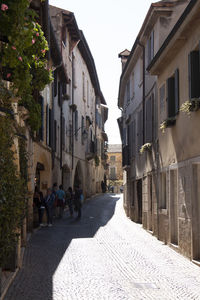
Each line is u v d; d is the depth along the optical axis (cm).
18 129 945
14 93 860
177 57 1362
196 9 1059
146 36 1966
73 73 3288
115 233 1800
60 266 1043
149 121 1877
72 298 747
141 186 2258
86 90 3988
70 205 2566
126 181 2950
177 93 1351
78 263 1089
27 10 688
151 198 1900
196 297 773
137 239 1625
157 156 1706
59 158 2706
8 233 748
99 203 3903
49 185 2277
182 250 1262
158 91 1672
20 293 778
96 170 5291
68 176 3155
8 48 643
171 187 1462
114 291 804
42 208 2022
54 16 2695
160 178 1653
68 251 1281
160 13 1706
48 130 2202
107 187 7644
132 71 2520
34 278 905
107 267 1046
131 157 2558
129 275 958
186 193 1233
